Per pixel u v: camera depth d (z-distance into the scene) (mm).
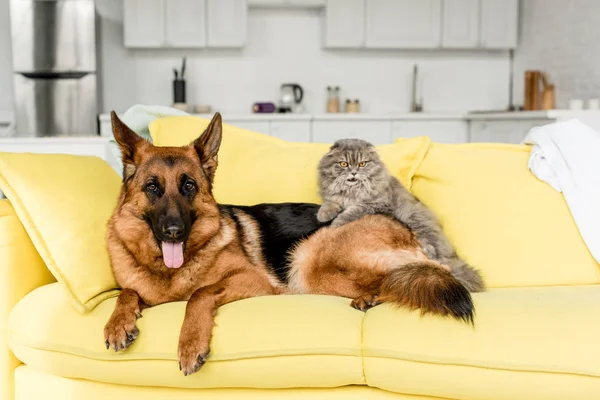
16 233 1925
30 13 6016
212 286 1837
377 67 7105
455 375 1585
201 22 6461
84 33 6105
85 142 3785
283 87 6965
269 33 6977
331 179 2312
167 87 6922
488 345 1578
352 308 1810
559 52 6020
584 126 2334
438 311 1623
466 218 2186
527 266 2070
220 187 2369
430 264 1788
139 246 1872
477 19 6711
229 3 6453
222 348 1662
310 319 1689
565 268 2064
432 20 6672
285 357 1649
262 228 2178
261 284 1944
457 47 6730
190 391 1739
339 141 2400
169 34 6461
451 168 2316
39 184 1974
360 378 1666
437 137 6469
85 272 1866
